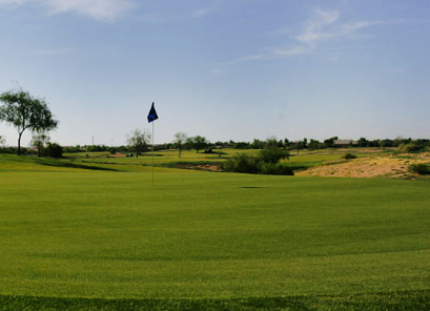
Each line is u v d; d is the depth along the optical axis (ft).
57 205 39.65
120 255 21.06
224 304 13.82
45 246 22.98
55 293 14.61
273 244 23.98
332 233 27.37
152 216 33.68
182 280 16.52
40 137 306.14
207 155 458.91
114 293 14.70
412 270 18.11
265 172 167.22
